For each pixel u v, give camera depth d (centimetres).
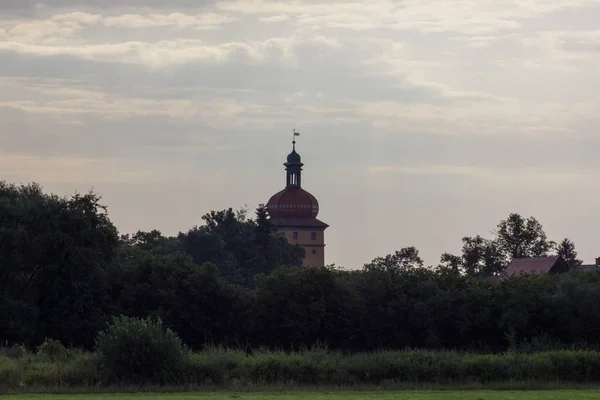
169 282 12538
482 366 8350
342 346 12350
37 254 12581
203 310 12375
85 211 13138
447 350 11544
